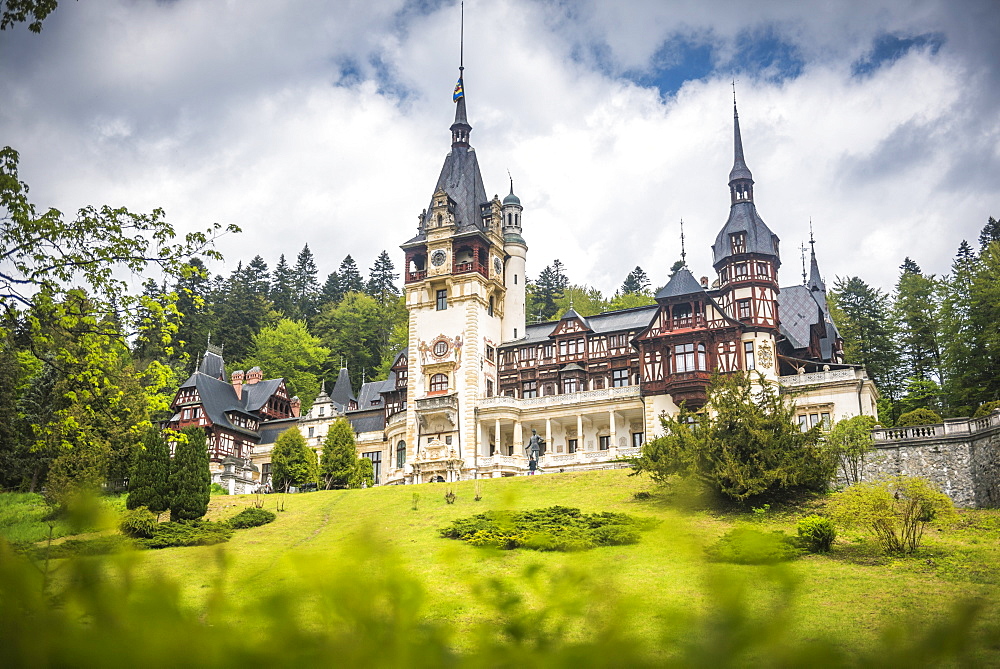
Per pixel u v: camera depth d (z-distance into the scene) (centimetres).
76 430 1956
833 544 3086
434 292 7275
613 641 252
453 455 6681
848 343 8238
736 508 3675
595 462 6316
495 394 7262
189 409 8000
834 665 231
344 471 6344
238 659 232
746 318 6419
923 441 4056
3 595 229
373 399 8475
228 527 3791
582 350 7175
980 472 3900
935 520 3334
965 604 237
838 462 3850
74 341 1770
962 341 6712
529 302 11319
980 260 7362
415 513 4072
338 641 247
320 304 12444
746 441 3709
